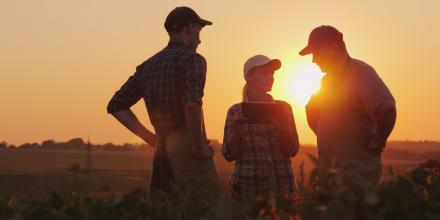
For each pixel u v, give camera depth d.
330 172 1.57
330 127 5.77
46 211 2.15
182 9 5.46
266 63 6.36
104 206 2.05
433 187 1.70
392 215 1.51
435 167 1.98
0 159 142.88
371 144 5.59
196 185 5.00
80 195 2.14
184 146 5.07
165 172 5.13
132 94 5.60
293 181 6.31
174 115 5.14
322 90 5.95
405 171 1.73
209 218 1.81
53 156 161.50
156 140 5.45
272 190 1.93
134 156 185.75
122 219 2.02
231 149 6.35
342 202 1.49
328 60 5.86
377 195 1.48
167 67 5.25
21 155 171.38
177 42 5.44
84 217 2.06
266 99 6.49
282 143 6.28
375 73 5.78
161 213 2.02
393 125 5.55
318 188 1.58
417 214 1.53
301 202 1.67
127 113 5.59
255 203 1.77
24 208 2.19
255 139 6.29
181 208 2.01
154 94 5.27
